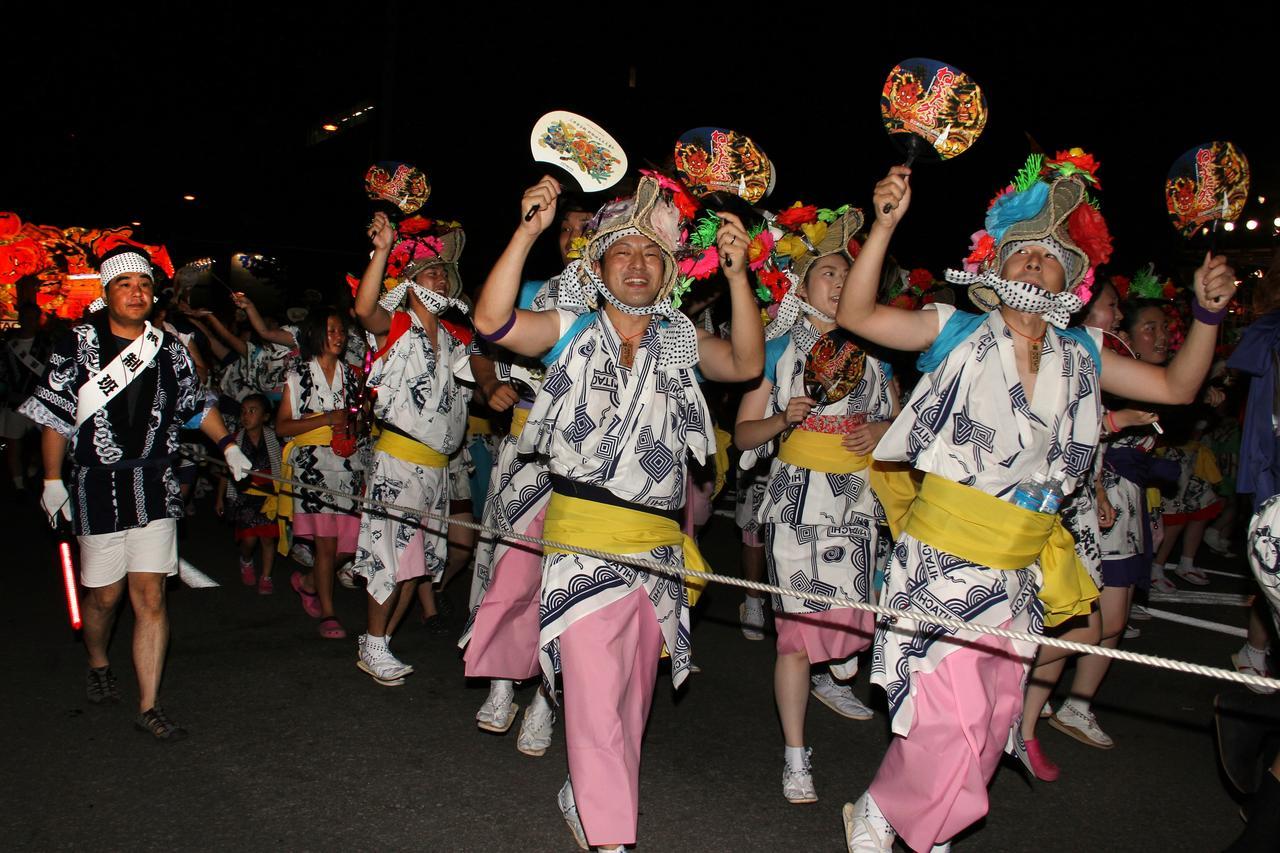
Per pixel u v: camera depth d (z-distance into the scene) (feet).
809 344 14.56
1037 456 10.94
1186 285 21.81
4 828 12.49
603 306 12.36
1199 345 10.94
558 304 12.21
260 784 13.83
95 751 14.70
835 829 13.19
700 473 19.72
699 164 12.29
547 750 15.20
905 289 18.83
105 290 15.06
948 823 10.86
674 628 12.14
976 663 10.94
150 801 13.28
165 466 15.37
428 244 17.79
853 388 14.23
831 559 14.10
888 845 11.64
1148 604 24.76
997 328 11.10
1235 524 31.22
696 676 18.90
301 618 21.40
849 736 16.26
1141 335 17.04
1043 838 13.23
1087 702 16.42
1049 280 11.08
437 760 14.74
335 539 20.02
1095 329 11.66
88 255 19.10
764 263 14.03
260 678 17.79
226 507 24.08
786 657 14.12
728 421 20.52
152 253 16.14
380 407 17.74
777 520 14.46
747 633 21.43
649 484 11.69
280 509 20.90
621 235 11.61
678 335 11.84
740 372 12.07
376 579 17.58
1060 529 11.67
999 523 10.91
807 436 14.40
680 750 15.56
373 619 17.70
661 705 17.42
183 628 20.45
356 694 17.21
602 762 11.09
